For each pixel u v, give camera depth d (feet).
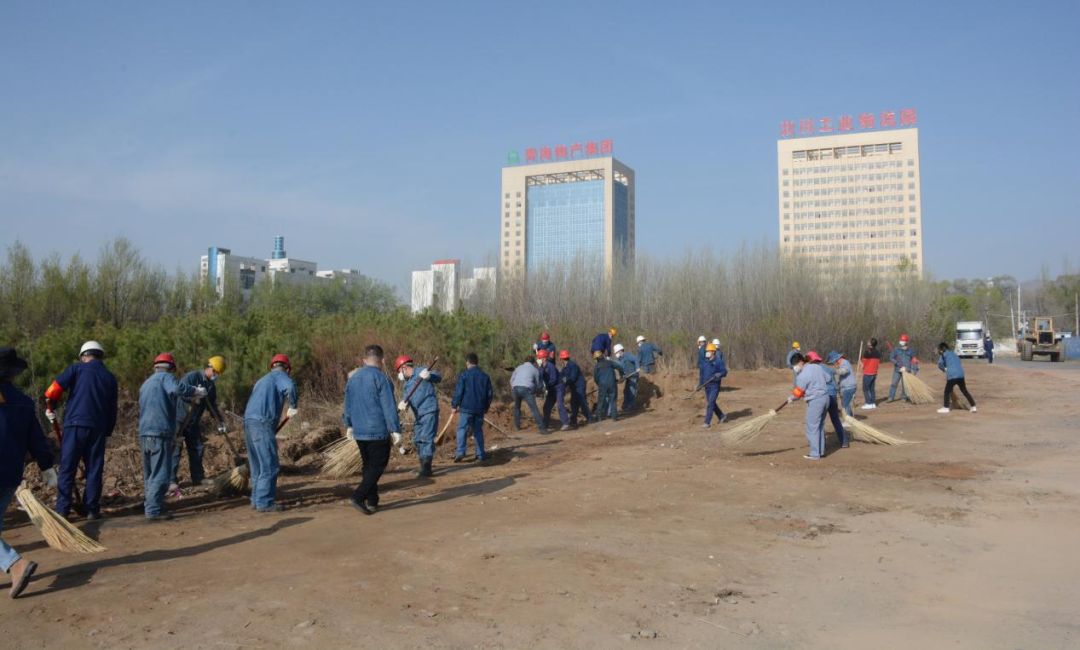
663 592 17.38
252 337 54.65
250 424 27.73
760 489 29.99
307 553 20.86
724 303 129.08
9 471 18.04
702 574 18.80
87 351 27.35
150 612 16.01
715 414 55.42
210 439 42.14
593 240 365.20
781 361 118.11
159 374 26.99
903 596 17.31
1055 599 17.11
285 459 40.22
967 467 34.86
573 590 17.39
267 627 15.03
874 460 36.96
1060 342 170.19
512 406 60.95
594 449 44.01
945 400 56.54
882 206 355.15
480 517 25.22
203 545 22.30
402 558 20.07
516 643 14.29
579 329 94.27
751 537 22.61
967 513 25.77
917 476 32.73
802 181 366.84
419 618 15.53
